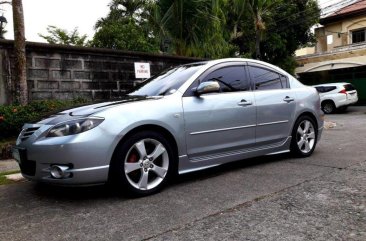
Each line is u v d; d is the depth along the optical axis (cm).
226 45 1284
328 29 2694
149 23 1257
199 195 404
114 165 386
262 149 536
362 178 452
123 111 395
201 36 1177
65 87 829
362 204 358
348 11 2491
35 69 787
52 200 407
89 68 863
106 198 405
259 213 342
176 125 429
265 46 2477
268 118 536
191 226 317
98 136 373
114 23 1505
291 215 335
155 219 337
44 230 321
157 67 988
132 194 398
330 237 288
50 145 372
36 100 785
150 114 409
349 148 687
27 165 405
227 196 397
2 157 666
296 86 601
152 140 411
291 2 2491
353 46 2356
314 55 2586
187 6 1129
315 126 616
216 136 471
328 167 518
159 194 413
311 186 423
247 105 507
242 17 1992
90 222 336
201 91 450
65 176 372
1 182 496
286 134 567
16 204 399
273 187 425
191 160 450
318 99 628
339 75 2525
